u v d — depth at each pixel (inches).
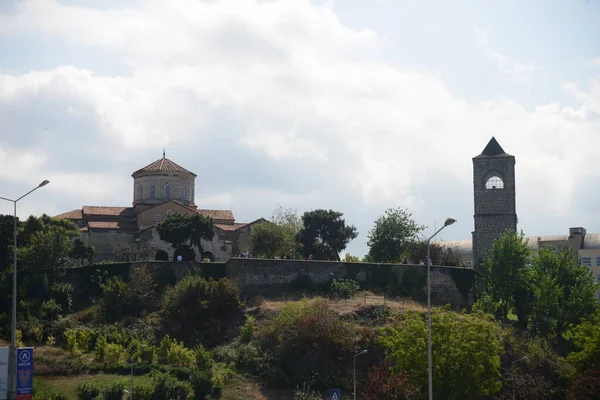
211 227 4655.5
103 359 3245.6
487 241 4699.8
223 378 3191.4
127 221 5014.8
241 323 3661.4
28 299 3767.2
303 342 3378.4
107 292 3727.9
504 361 3531.0
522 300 4160.9
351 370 3312.0
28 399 2012.8
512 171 4719.5
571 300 4106.8
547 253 4357.8
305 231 4936.0
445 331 2869.1
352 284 4010.8
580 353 3368.6
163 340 3339.1
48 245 3988.7
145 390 2891.2
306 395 3058.6
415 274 4165.8
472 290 4261.8
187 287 3705.7
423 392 2775.6
